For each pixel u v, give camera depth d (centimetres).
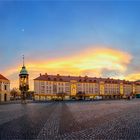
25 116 3412
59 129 2019
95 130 1941
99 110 4625
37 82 18200
